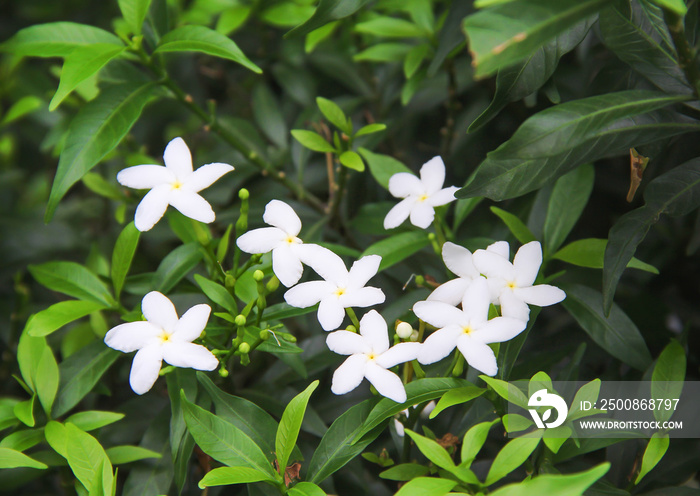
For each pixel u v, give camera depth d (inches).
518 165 17.2
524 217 20.5
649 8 17.6
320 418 19.6
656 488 18.5
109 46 18.7
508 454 16.5
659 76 17.7
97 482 16.9
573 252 18.9
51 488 21.3
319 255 17.6
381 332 17.2
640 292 21.0
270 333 18.1
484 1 15.3
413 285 20.6
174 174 17.8
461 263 17.6
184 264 19.0
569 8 15.2
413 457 19.1
